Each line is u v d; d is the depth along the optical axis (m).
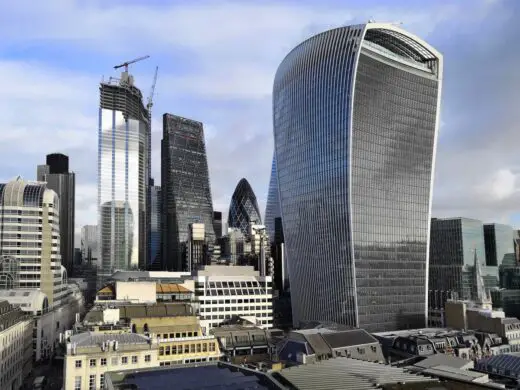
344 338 184.38
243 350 198.25
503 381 128.25
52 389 190.62
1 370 169.38
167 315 199.50
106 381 83.75
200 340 164.62
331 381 80.31
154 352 145.75
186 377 87.56
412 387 78.62
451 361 144.50
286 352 177.50
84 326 174.25
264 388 80.00
